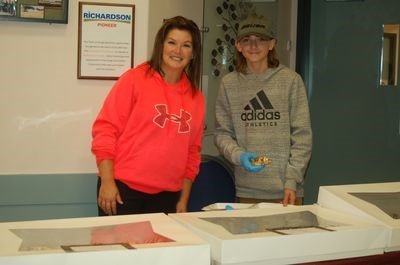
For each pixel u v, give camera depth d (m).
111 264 0.67
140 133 1.75
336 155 3.11
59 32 2.02
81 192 2.10
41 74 2.02
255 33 2.02
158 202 1.82
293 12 3.10
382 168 3.08
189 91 1.88
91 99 2.07
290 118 2.10
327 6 3.04
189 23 1.82
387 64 3.03
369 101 3.06
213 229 0.83
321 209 1.06
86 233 0.81
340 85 3.08
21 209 2.05
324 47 3.06
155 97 1.76
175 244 0.72
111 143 1.73
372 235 0.86
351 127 3.09
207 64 2.59
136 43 2.07
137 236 0.79
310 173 3.10
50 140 2.06
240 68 2.17
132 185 1.76
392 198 1.08
